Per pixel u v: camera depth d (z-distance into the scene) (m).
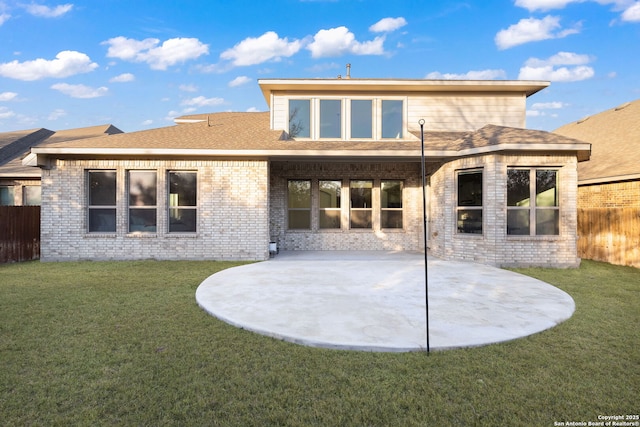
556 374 3.23
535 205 9.49
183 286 6.88
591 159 13.74
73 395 2.89
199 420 2.57
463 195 10.23
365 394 2.91
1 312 5.11
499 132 10.25
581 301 5.77
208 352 3.72
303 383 3.08
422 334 4.10
